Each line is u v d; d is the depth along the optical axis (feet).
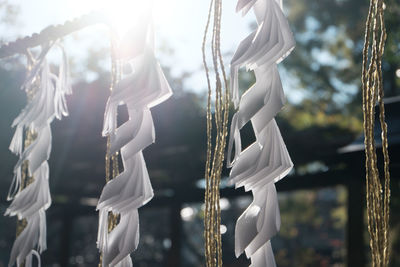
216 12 3.67
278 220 3.41
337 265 49.14
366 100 3.16
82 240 41.04
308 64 35.29
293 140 18.52
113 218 4.37
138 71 4.07
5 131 22.36
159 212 43.24
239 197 20.45
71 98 22.20
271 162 3.36
